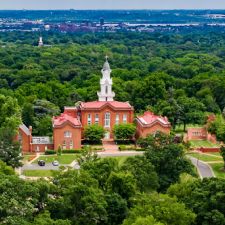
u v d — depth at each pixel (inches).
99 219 4092.0
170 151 5280.5
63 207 4008.4
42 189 4030.5
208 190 4256.9
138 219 3654.0
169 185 5128.0
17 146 5816.9
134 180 4623.5
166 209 3907.5
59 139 7209.6
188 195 4392.2
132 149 7293.3
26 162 6678.2
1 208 3565.5
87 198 4037.9
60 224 3634.4
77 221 3998.5
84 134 7549.2
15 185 3870.6
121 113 7736.2
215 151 7332.7
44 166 6545.3
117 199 4271.7
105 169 4884.4
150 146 5531.5
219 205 4101.9
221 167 6609.3
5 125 6752.0
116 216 4237.2
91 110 7632.9
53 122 7332.7
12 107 7091.5
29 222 3612.2
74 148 7283.5
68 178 4347.9
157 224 3580.2
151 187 4936.0
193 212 4114.2
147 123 7342.5
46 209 3991.1
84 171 4677.7
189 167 5329.7
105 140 7746.1
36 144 7204.7
